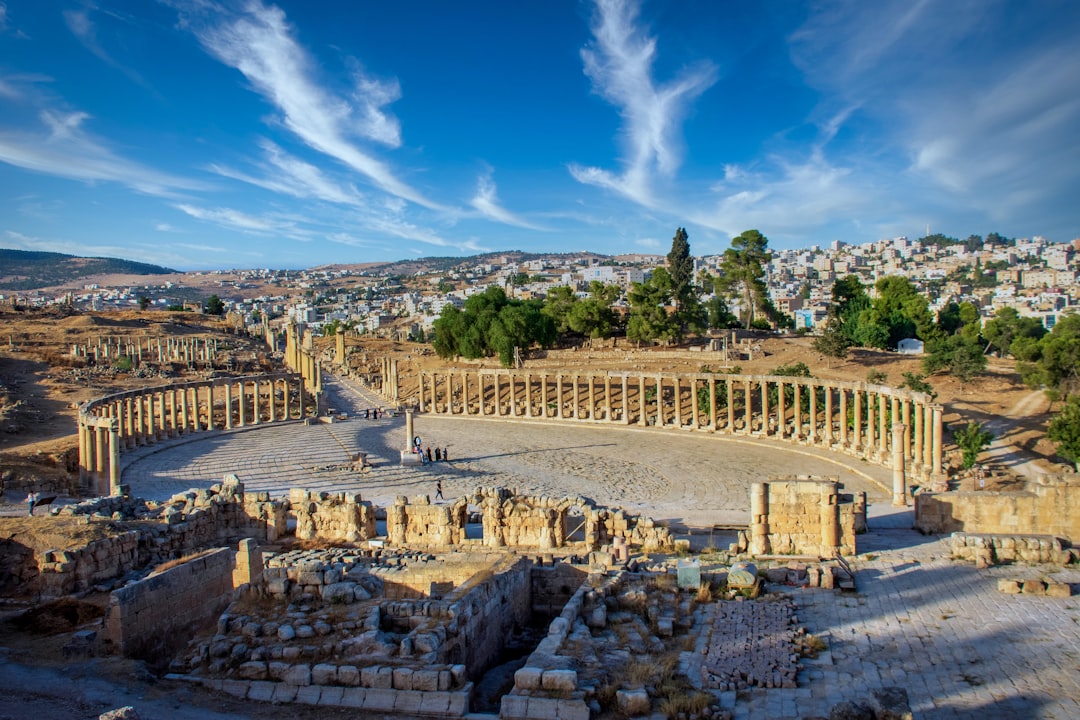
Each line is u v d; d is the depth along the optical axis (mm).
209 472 67875
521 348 129750
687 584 29766
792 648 24141
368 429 96500
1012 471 56969
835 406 88125
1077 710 20016
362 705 20016
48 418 87938
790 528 36312
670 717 19547
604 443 82250
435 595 27656
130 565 35062
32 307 185125
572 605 26828
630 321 135500
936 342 101062
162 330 179375
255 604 26078
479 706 20969
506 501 40156
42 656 23125
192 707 19844
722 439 81750
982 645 24453
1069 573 32000
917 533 40062
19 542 33750
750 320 151625
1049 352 72875
